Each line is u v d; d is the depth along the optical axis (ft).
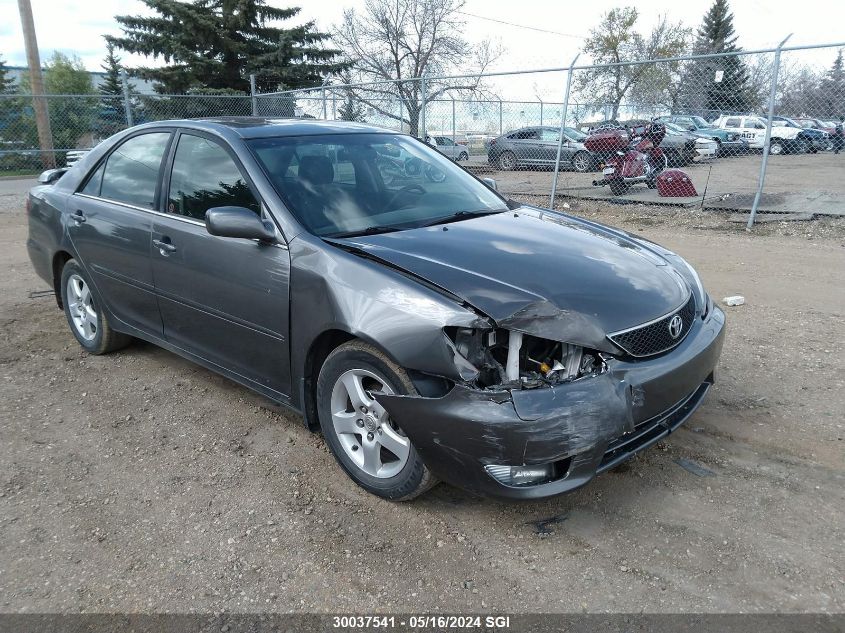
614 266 10.18
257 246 10.71
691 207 35.60
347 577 8.43
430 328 8.47
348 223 10.93
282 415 12.89
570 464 8.32
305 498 10.14
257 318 10.87
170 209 12.62
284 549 8.98
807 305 18.83
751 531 9.06
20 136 56.39
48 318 19.02
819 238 27.63
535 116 59.00
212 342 12.16
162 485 10.58
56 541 9.25
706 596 7.91
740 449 11.16
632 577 8.27
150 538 9.28
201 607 7.98
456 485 8.84
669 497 9.90
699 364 9.64
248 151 11.57
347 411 10.18
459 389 8.29
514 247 10.39
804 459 10.79
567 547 8.88
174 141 13.01
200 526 9.52
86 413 13.12
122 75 48.26
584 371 8.54
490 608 7.86
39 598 8.18
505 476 8.41
